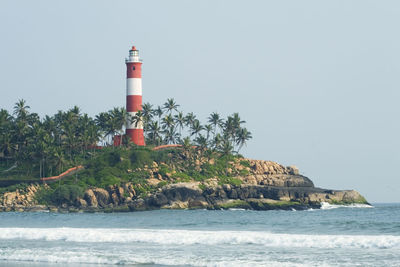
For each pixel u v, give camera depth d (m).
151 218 131.62
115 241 74.50
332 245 66.75
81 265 56.38
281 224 104.25
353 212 178.12
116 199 199.62
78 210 192.00
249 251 63.22
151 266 55.28
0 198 195.50
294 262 55.47
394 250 62.53
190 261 57.00
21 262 58.72
